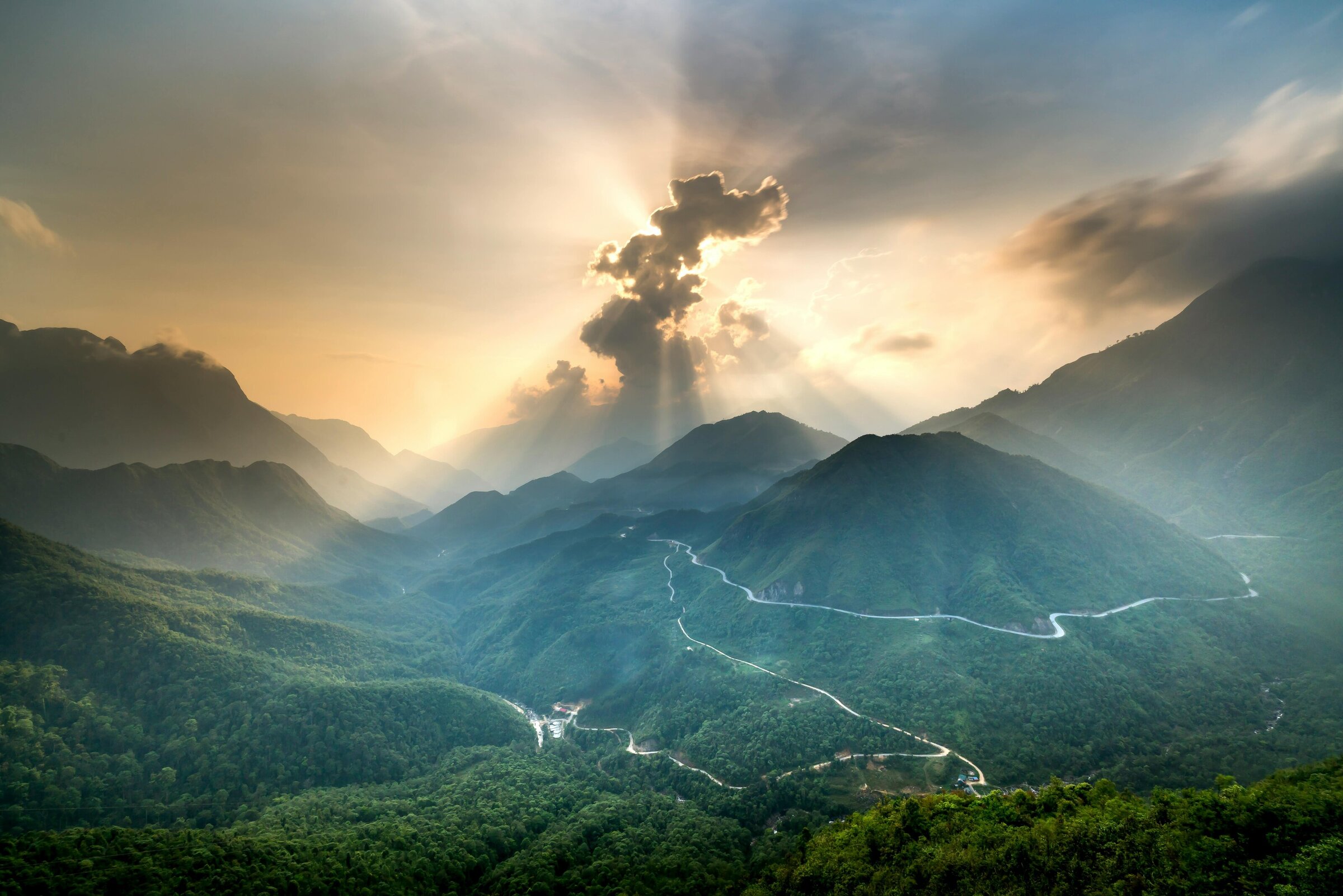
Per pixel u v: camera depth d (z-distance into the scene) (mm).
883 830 98562
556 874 111812
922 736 158750
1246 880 62000
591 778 166375
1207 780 127625
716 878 107625
